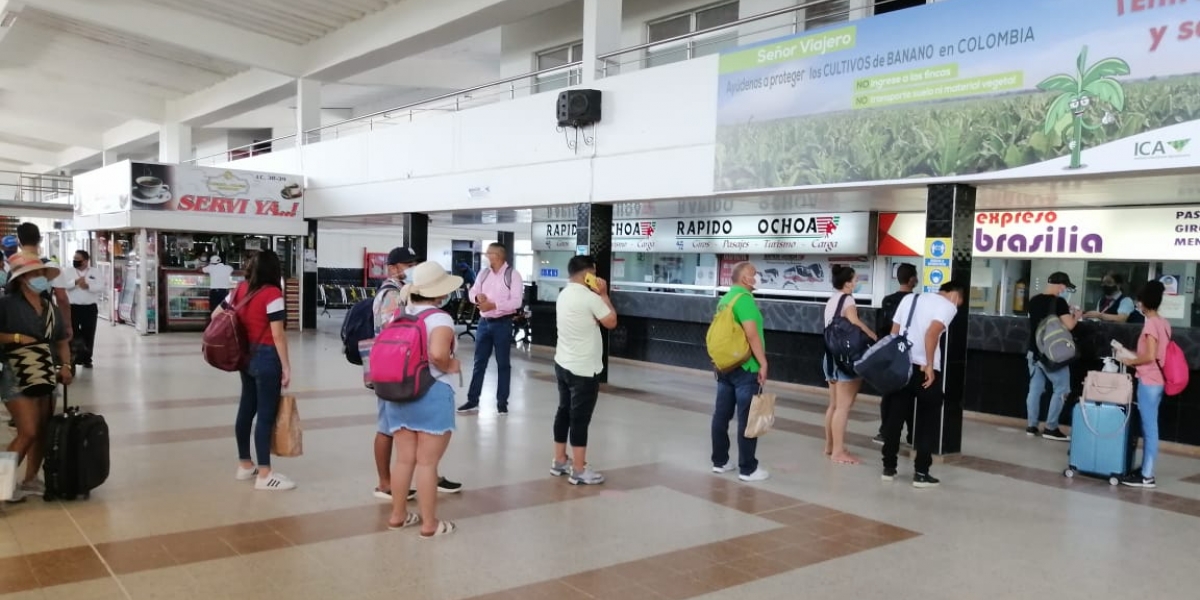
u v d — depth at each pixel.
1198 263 8.86
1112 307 9.22
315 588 3.64
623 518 4.86
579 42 14.43
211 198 15.32
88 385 9.12
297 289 16.86
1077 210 9.62
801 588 3.85
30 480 5.10
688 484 5.69
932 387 5.77
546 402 8.92
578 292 5.51
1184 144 5.61
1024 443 7.54
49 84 22.28
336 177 15.64
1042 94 6.26
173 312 15.53
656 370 12.39
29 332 4.82
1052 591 3.90
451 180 12.74
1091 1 5.99
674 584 3.85
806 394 10.44
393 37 14.66
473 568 3.96
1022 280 10.40
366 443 6.56
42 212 24.86
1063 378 7.67
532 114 11.20
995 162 6.52
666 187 9.40
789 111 8.04
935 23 6.86
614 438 7.19
